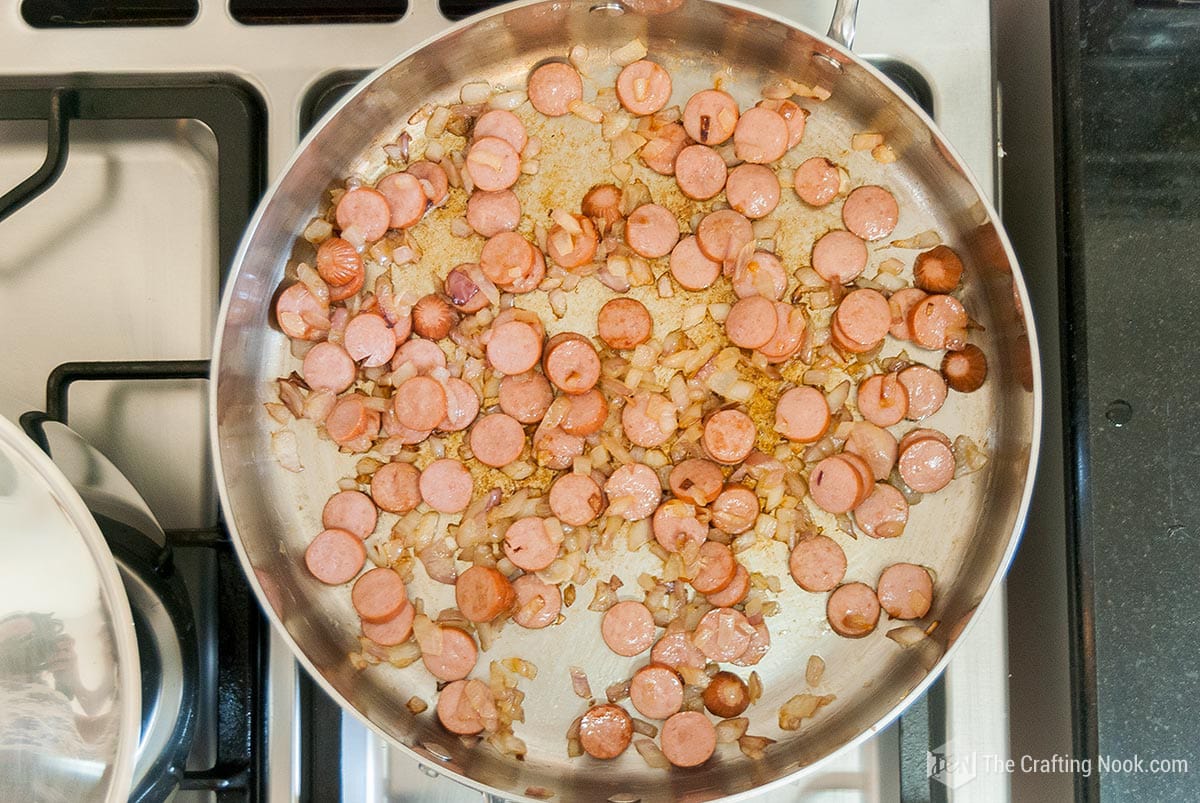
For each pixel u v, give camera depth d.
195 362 0.46
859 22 0.49
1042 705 0.49
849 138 0.50
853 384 0.49
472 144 0.49
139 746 0.43
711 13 0.46
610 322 0.49
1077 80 0.48
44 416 0.44
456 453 0.49
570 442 0.49
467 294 0.49
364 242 0.49
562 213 0.49
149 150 0.51
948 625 0.48
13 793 0.38
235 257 0.45
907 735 0.47
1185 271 0.48
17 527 0.38
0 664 0.38
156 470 0.49
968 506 0.49
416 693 0.49
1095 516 0.47
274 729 0.47
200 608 0.48
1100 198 0.48
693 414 0.49
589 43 0.49
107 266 0.50
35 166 0.51
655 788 0.48
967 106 0.49
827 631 0.49
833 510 0.48
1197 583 0.46
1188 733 0.46
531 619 0.48
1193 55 0.49
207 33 0.49
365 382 0.50
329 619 0.49
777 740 0.48
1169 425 0.47
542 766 0.48
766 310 0.48
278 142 0.49
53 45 0.49
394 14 0.51
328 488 0.49
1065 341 0.48
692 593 0.49
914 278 0.49
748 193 0.49
